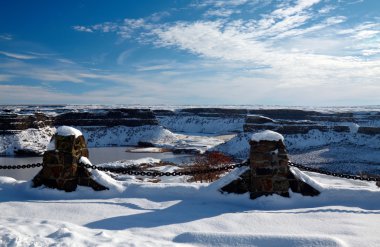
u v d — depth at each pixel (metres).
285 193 7.72
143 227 6.21
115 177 42.41
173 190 8.20
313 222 6.37
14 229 5.44
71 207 7.33
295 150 91.25
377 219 6.46
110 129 129.62
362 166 68.62
